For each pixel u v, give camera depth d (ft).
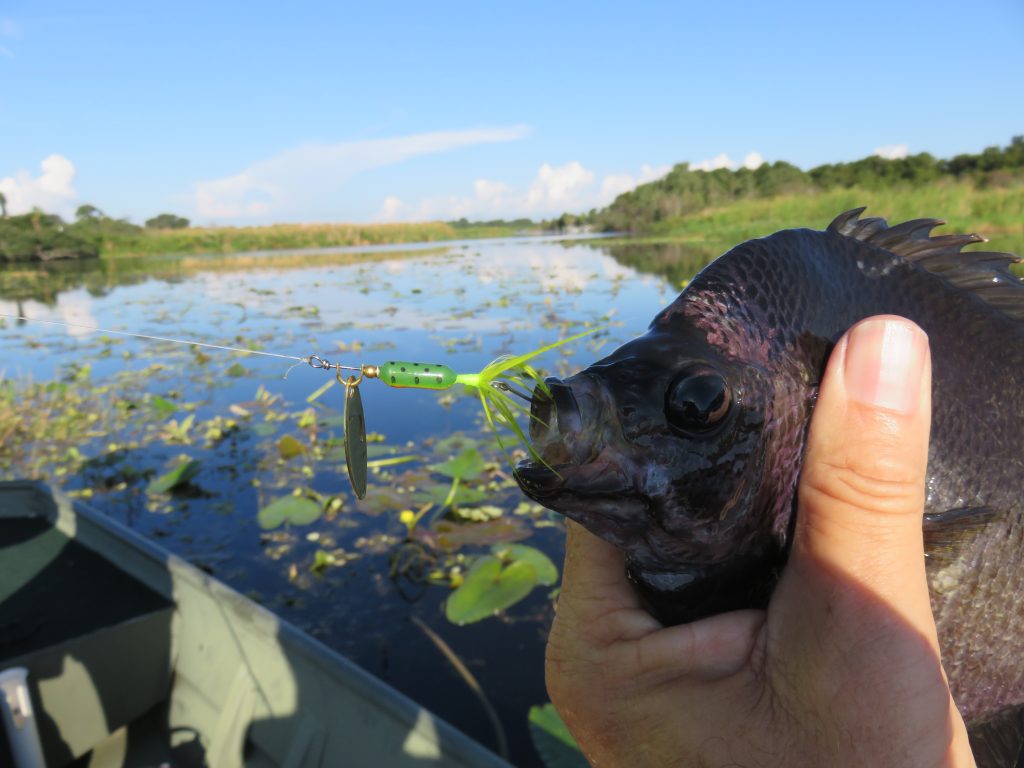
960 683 0.60
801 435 0.54
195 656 1.42
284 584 1.89
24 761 1.14
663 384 0.49
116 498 2.43
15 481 1.95
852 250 0.58
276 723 1.24
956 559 0.57
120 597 1.49
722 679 0.51
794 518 0.54
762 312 0.53
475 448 2.60
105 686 1.35
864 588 0.43
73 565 1.65
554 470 0.48
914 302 0.58
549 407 0.47
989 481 0.58
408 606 1.79
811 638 0.45
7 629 1.36
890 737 0.42
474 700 1.47
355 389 0.49
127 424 3.22
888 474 0.43
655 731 0.53
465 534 1.99
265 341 4.42
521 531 2.02
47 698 1.26
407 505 2.17
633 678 0.55
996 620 0.59
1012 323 0.61
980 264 0.62
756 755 0.47
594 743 0.58
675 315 0.53
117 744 1.38
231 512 2.30
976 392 0.58
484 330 4.31
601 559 0.60
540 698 1.48
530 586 1.75
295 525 2.19
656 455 0.49
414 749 1.03
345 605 1.80
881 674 0.43
